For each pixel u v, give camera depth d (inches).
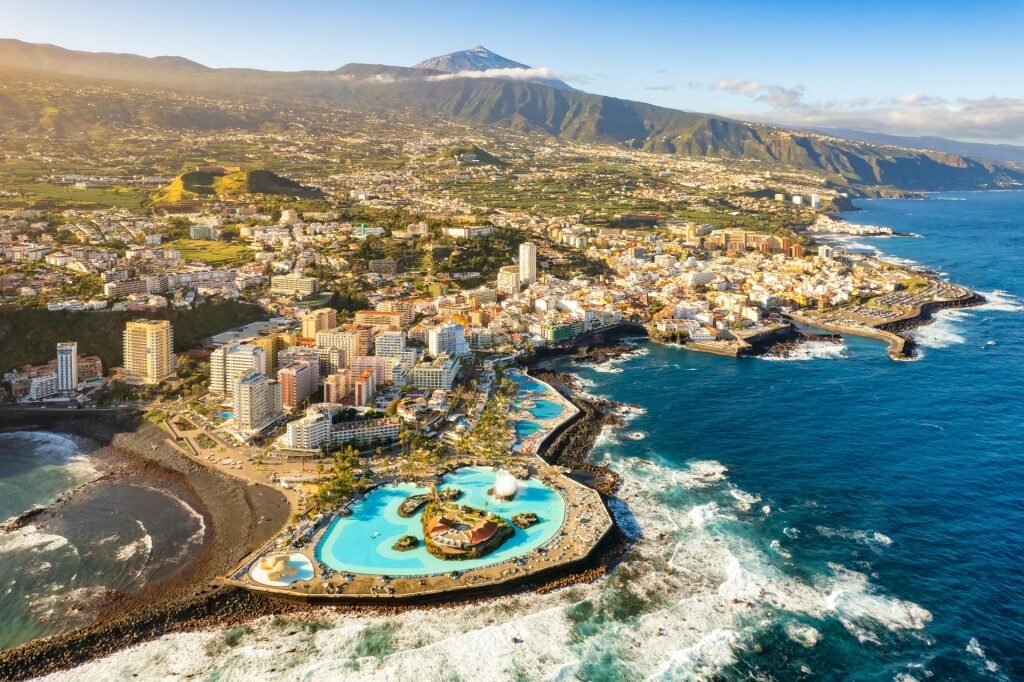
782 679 7475.4
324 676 7519.7
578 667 7642.7
